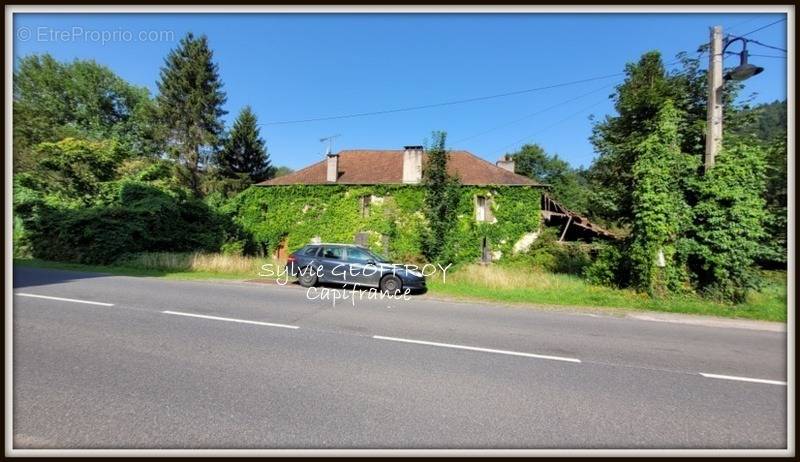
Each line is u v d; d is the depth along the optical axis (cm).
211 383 412
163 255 1711
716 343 660
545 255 2066
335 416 347
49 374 427
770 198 1628
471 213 2222
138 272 1469
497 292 1177
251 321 710
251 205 2556
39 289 1005
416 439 313
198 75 3931
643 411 381
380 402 379
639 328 764
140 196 2153
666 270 1095
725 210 1068
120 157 2527
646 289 1114
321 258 1223
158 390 391
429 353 546
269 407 361
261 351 530
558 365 513
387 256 2277
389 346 575
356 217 2392
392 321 748
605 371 495
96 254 1739
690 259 1120
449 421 346
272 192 2528
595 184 2267
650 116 1719
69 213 1861
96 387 395
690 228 1107
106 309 776
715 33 1109
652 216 1098
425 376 454
